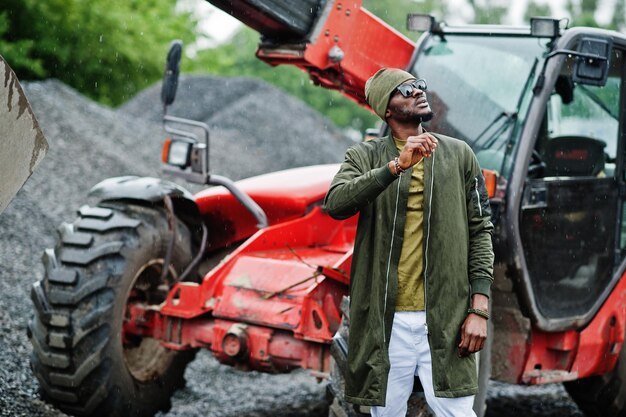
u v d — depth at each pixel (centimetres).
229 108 2364
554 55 500
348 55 555
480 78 528
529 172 510
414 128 361
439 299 346
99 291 491
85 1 2073
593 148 543
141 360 541
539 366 525
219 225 600
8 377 558
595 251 545
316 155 2144
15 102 320
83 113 1558
